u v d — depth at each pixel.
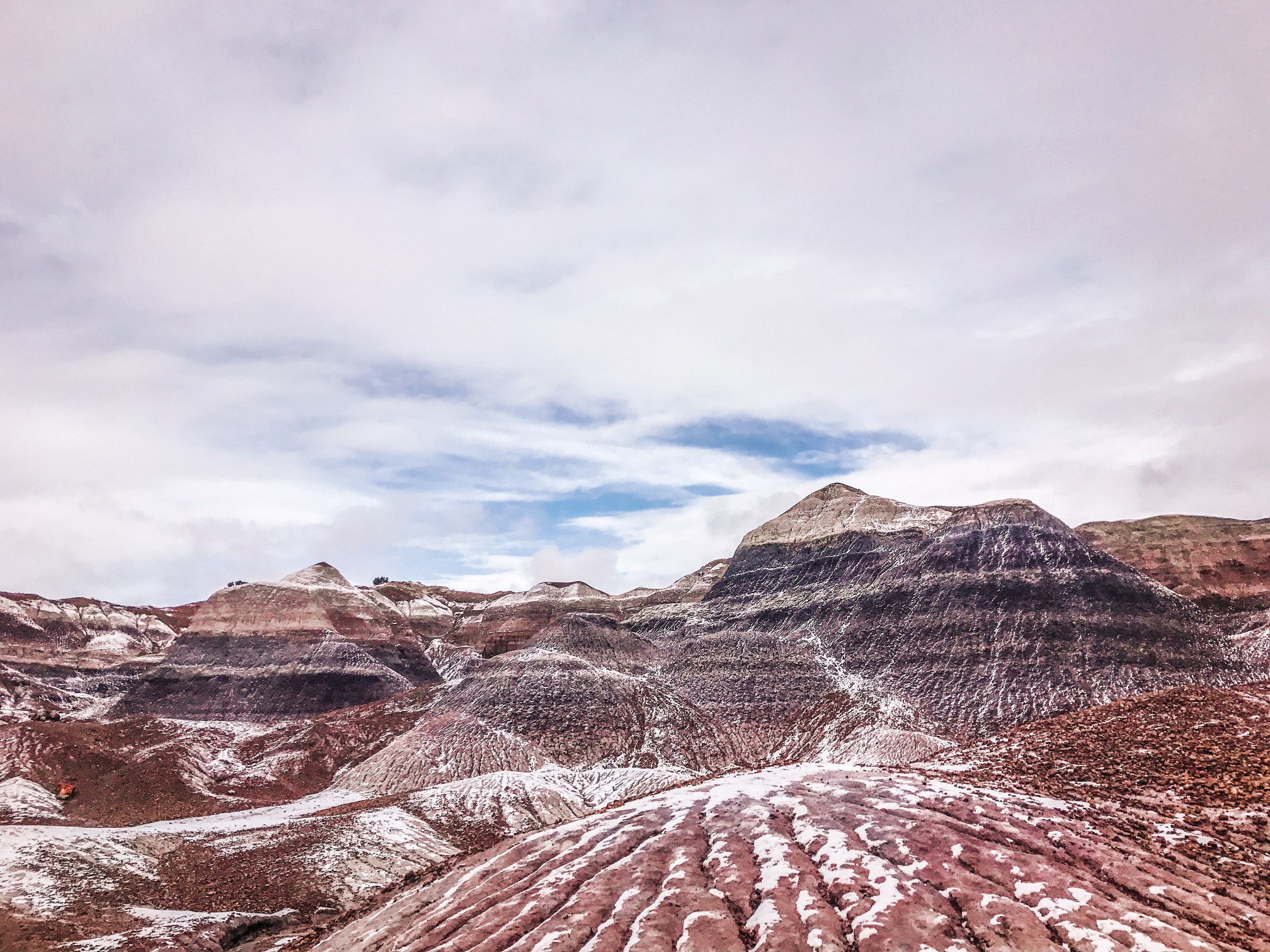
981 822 31.53
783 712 132.62
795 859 29.53
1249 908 24.70
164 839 69.81
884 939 24.14
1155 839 30.12
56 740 109.56
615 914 27.70
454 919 30.72
